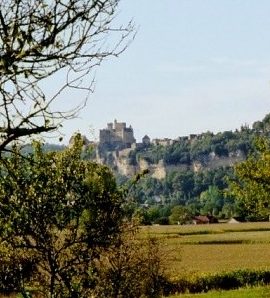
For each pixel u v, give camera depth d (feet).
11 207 53.78
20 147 40.70
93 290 66.95
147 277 95.96
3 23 32.53
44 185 55.47
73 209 56.75
